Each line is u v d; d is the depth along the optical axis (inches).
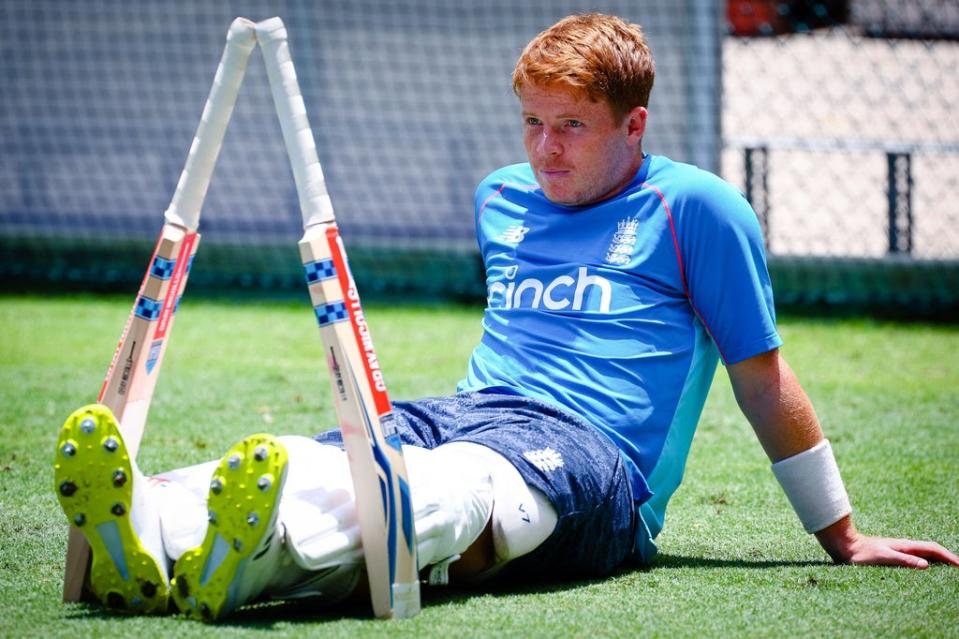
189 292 981.2
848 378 711.7
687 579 343.6
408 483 289.0
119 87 1052.5
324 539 283.6
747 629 297.0
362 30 1029.2
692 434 362.0
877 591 329.4
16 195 1063.6
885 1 1282.0
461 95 1034.7
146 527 286.8
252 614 296.7
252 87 1039.6
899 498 452.4
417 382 676.7
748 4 1391.5
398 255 1018.1
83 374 675.4
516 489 312.7
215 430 553.0
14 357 720.3
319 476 296.5
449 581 333.4
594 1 1013.8
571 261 360.5
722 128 1010.1
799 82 1293.1
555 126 351.9
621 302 351.3
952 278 960.3
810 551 382.3
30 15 1050.1
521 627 294.0
